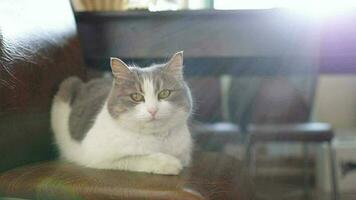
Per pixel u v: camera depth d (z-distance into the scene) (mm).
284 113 2162
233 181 936
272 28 1389
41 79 1148
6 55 1000
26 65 1078
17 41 1057
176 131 1080
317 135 1920
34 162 1108
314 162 2430
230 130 1925
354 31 1359
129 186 794
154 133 1038
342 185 2287
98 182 828
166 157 948
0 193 866
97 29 1476
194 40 1415
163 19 1417
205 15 1388
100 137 1036
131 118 1015
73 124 1187
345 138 2457
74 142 1149
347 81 2641
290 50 1399
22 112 1049
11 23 1052
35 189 841
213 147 1598
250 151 1843
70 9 1389
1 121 970
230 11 1370
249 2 1828
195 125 1527
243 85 2203
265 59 1547
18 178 889
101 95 1205
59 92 1249
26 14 1134
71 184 828
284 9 1364
